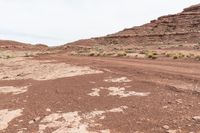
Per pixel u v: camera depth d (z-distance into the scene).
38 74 21.42
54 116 9.80
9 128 9.20
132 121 8.57
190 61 24.62
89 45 117.38
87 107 10.38
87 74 17.86
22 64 34.22
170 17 119.06
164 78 14.35
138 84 13.18
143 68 19.05
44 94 13.09
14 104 11.87
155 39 97.19
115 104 10.39
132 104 10.15
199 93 10.56
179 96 10.52
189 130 7.43
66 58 39.81
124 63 24.53
